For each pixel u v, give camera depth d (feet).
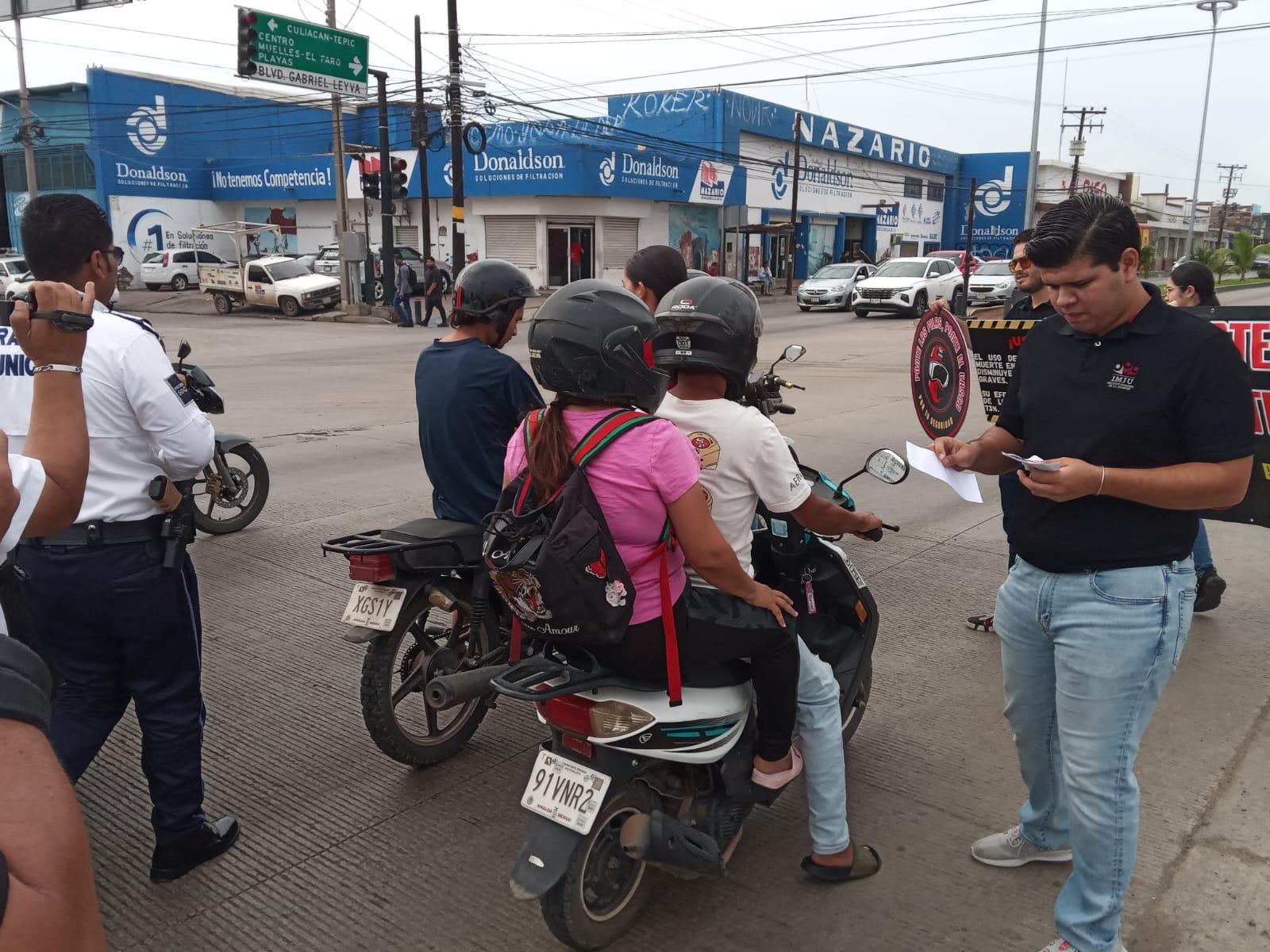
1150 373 7.11
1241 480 6.94
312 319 87.35
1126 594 7.33
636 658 7.62
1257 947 8.41
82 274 8.30
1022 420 8.48
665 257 11.87
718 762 8.59
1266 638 15.08
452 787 11.07
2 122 130.00
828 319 88.94
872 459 9.26
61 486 4.72
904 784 11.08
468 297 10.75
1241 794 10.80
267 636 15.34
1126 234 6.97
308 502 23.00
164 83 127.75
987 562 18.90
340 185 89.35
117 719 9.31
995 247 180.04
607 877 8.35
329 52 81.25
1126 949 8.33
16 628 8.90
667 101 128.47
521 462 7.50
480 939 8.57
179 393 8.50
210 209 135.13
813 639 10.86
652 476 7.10
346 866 9.61
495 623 11.46
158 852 9.31
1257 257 178.81
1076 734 7.62
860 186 155.84
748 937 8.54
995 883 9.30
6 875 2.83
